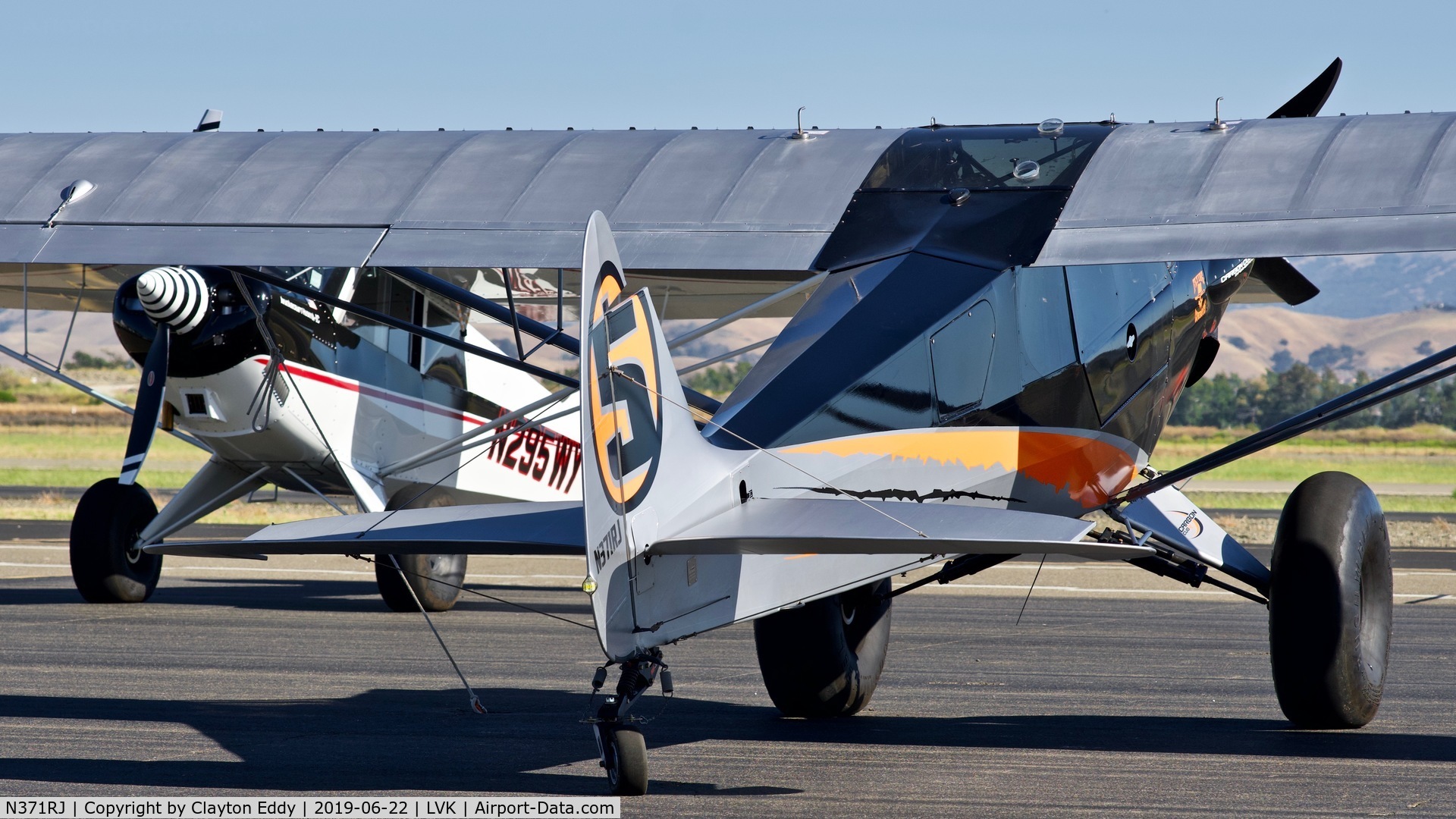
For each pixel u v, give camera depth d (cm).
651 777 1262
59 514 4997
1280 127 1589
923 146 1697
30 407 18588
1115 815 1110
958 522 1089
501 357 1919
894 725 1549
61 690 1709
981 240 1521
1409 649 2117
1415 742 1430
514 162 1802
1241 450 1540
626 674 1164
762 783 1237
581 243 1641
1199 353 1936
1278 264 2212
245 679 1827
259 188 1808
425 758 1338
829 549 1070
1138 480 1941
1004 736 1478
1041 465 1552
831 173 1686
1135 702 1691
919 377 1407
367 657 2045
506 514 1204
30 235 1778
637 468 1102
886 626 1662
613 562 1060
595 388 1055
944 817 1108
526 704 1667
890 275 1486
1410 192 1404
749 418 1276
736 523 1159
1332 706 1462
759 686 1836
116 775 1252
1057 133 1678
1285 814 1112
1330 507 1492
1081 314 1598
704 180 1714
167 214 1783
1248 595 1759
